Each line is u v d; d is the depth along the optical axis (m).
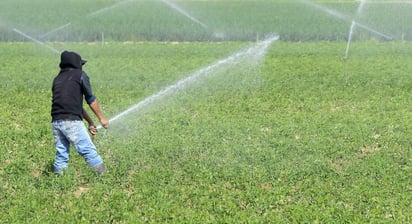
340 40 40.62
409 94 21.14
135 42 38.97
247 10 52.91
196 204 11.75
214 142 15.45
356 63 27.28
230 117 18.06
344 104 19.91
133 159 14.18
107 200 11.83
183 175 13.34
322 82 23.09
